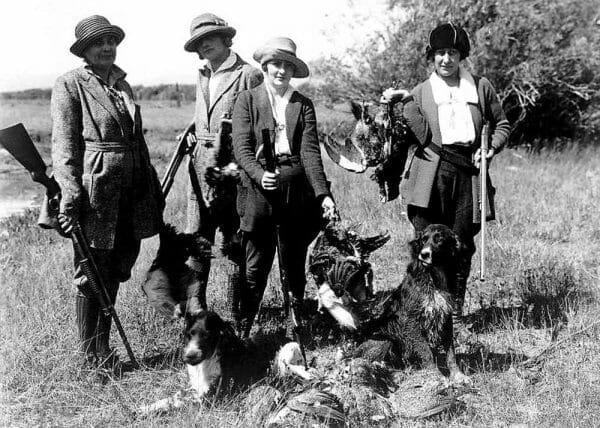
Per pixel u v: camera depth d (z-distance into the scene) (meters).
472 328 5.79
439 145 5.35
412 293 4.86
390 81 17.08
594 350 5.33
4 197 12.38
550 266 7.26
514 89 16.75
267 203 5.11
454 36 5.25
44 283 6.63
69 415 4.48
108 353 5.12
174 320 5.70
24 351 5.12
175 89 30.47
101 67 4.94
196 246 5.32
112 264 5.12
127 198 5.00
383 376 4.68
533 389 4.76
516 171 13.27
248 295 5.40
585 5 17.80
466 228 5.47
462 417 4.42
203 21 5.65
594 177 12.48
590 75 17.81
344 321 5.13
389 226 8.91
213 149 5.53
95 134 4.82
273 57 5.06
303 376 4.59
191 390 4.58
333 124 17.12
